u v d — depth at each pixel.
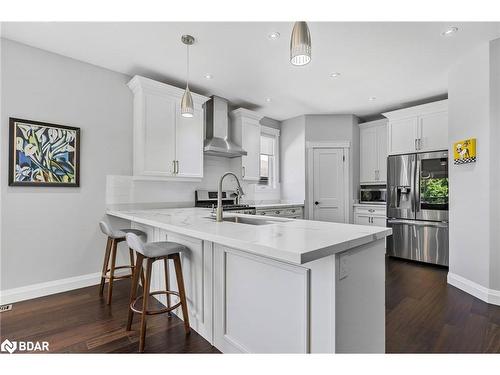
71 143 2.75
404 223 3.92
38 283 2.57
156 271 2.46
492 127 2.46
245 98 4.00
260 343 1.44
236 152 3.85
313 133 4.84
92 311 2.25
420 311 2.28
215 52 2.65
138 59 2.80
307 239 1.24
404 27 2.24
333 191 4.76
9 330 1.95
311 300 1.21
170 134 3.24
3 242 2.39
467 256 2.73
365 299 1.36
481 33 2.32
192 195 3.85
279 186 5.22
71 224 2.77
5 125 2.40
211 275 1.78
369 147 4.78
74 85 2.79
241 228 1.65
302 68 3.01
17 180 2.44
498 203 2.43
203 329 1.85
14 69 2.45
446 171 3.52
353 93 3.78
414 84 3.46
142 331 1.69
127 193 3.17
